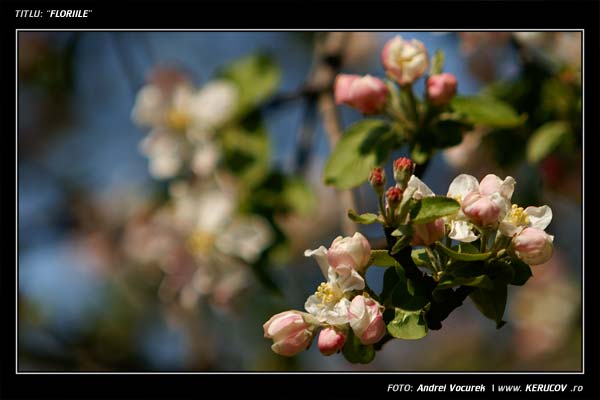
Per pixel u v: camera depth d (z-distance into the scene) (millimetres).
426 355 5727
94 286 5500
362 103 2879
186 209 4145
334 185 2936
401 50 2861
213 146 4086
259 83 4129
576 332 5344
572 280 5363
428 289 2115
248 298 4840
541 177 3947
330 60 4090
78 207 5754
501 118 2977
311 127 4105
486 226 2113
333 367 5324
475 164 3867
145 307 5410
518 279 2139
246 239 4008
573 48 3838
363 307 2066
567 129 3643
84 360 5121
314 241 5336
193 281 4168
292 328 2146
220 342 5156
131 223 4789
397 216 2109
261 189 4020
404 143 2941
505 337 5676
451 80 2838
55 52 5746
